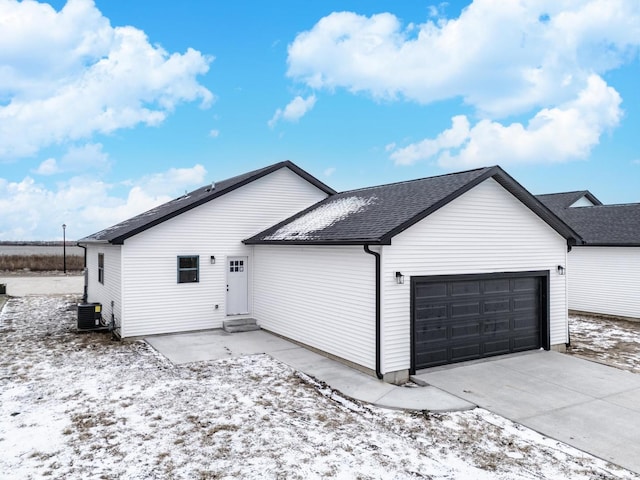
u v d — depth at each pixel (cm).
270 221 1482
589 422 682
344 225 1066
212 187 1764
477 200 1030
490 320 1055
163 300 1284
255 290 1415
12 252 6438
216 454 557
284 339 1235
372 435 625
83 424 645
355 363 955
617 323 1584
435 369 951
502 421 688
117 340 1223
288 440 601
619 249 1675
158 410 702
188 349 1115
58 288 2666
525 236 1112
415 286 935
